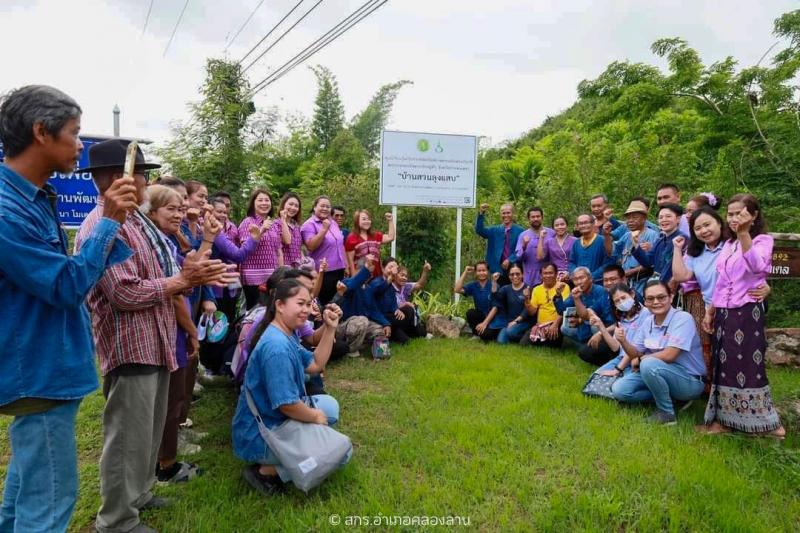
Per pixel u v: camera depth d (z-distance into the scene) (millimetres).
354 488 3141
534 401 4559
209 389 4949
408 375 5469
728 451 3586
